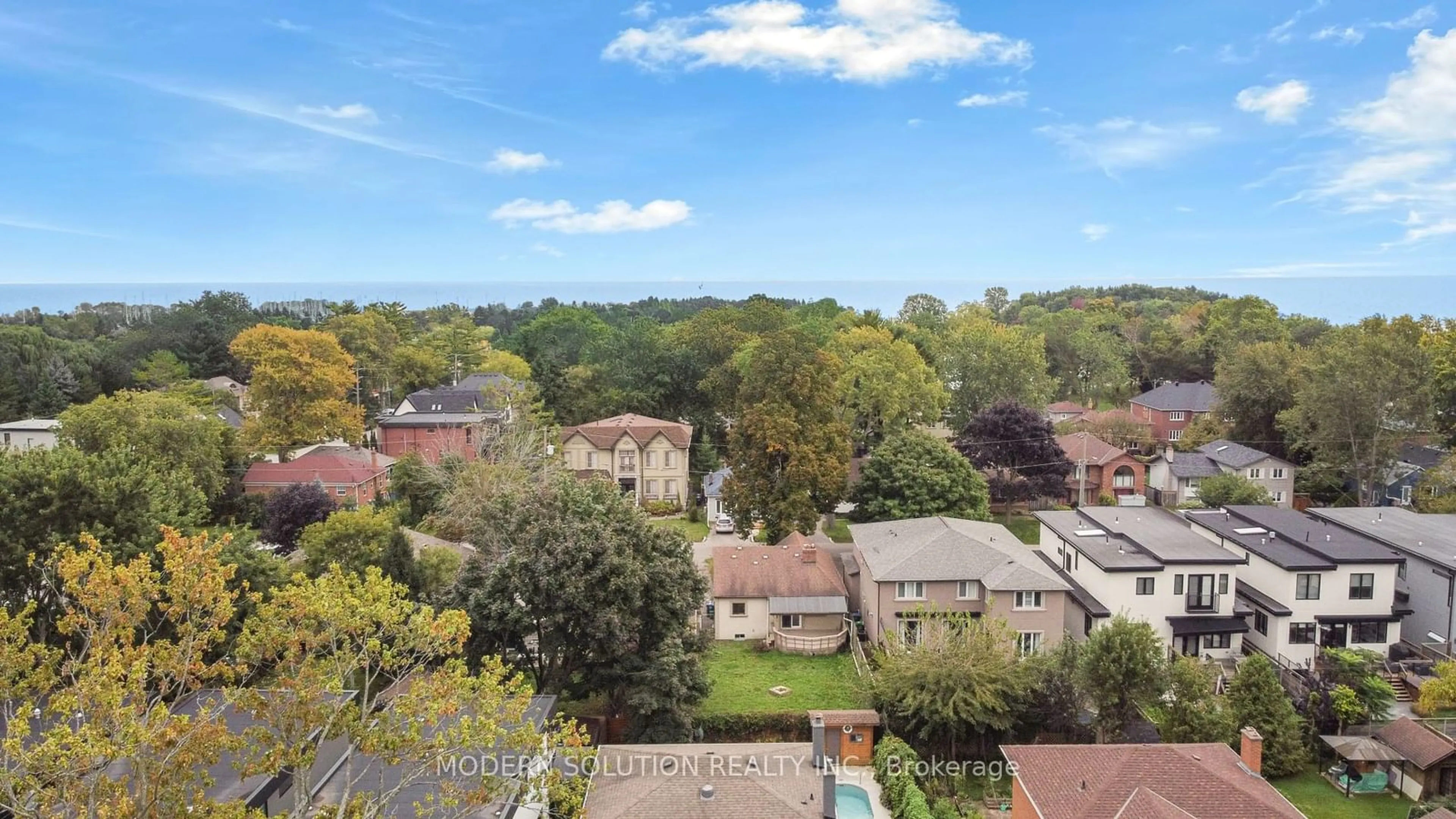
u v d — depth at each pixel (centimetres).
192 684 1659
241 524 6181
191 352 11425
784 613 4397
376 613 1725
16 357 9606
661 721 3259
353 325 10856
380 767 2450
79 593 1616
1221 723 3142
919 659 3244
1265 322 10669
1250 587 4284
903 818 2847
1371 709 3322
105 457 3697
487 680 1756
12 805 1338
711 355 9356
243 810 1543
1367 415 6106
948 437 8344
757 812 2444
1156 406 8925
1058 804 2391
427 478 6272
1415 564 4188
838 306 15300
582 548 3272
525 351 12412
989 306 18138
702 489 7519
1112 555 4209
